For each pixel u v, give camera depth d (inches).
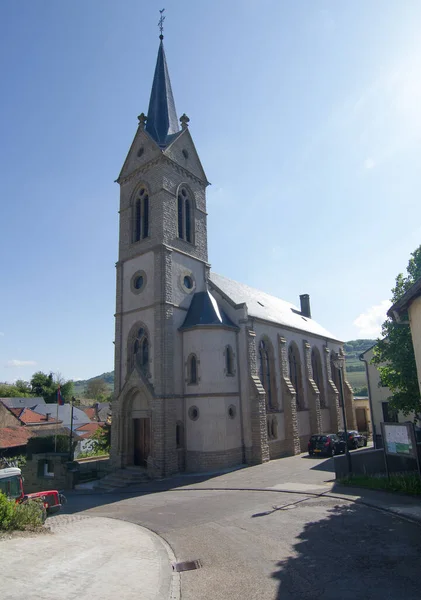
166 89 1451.8
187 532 526.6
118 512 696.4
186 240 1302.9
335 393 1812.3
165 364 1107.3
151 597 312.5
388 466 749.3
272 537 484.4
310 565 389.1
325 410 1766.7
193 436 1101.1
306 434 1546.5
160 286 1164.5
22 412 2496.3
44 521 620.4
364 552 417.1
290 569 381.4
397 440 708.7
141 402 1152.8
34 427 2282.2
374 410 1270.9
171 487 915.4
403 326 750.5
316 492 727.1
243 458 1152.2
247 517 588.7
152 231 1239.5
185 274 1257.4
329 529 503.8
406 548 421.7
